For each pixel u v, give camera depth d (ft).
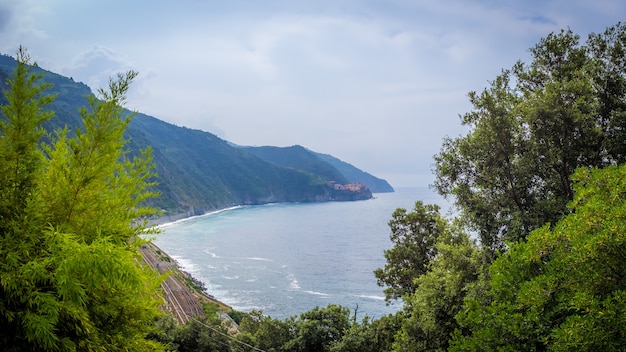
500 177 60.13
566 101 56.85
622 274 30.30
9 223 18.26
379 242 521.24
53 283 17.85
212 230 632.79
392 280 107.76
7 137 19.06
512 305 37.63
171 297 203.72
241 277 321.73
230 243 503.20
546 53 64.80
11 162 18.99
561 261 33.14
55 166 20.79
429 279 64.18
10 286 16.44
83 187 20.70
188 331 108.78
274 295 269.23
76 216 20.79
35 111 19.42
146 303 23.09
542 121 55.98
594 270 31.12
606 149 57.82
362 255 428.15
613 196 30.83
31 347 18.07
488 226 61.11
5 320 17.49
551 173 60.70
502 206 61.77
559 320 35.65
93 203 20.89
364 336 93.91
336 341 101.76
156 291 24.20
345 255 428.56
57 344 18.61
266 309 238.27
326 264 379.76
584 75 58.75
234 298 260.83
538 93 57.52
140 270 21.53
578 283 32.09
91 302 21.01
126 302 22.00
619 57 60.08
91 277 17.92
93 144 20.76
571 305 29.96
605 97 59.52
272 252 444.14
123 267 17.38
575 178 36.68
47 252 18.02
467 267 62.59
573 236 31.45
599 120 60.08
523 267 39.70
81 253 16.46
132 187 22.91
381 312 233.14
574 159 57.06
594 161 57.98
